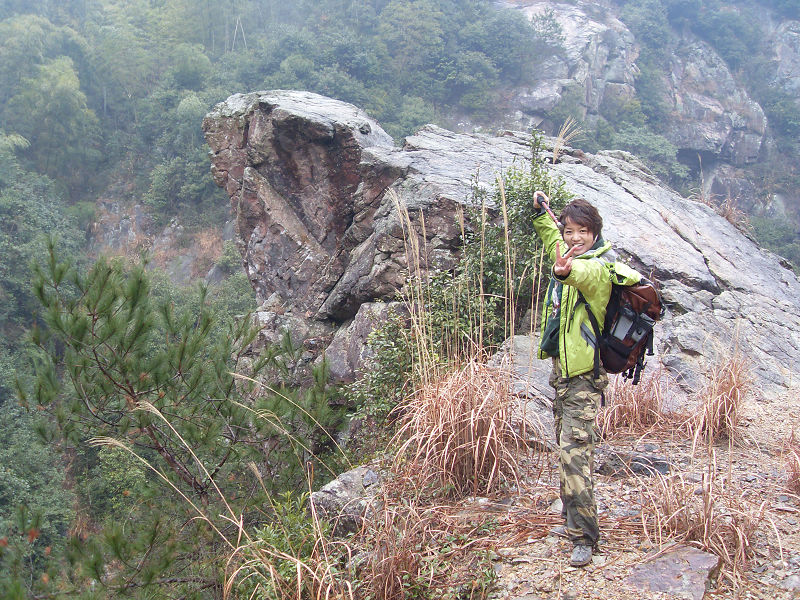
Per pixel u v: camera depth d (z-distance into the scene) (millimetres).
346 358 8898
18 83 55375
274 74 54938
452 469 4086
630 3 75875
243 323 7445
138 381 6242
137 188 51344
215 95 53062
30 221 39500
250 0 67812
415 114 55188
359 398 7023
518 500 3973
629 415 5102
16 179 44094
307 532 3840
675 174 56750
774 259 11234
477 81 61219
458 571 3363
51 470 19484
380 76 59812
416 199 8914
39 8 65625
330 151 12312
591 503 3199
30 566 4738
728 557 3156
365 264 9445
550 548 3414
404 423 4645
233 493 6969
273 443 6852
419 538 3541
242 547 3605
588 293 3139
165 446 6973
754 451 4660
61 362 6191
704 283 8500
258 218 13047
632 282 3139
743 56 72688
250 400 7453
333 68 56031
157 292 35375
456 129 59688
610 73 66312
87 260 43000
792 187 63031
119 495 14547
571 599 2992
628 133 58625
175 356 6391
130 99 58500
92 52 59125
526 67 62469
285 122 12164
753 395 5867
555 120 60062
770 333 7633
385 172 10430
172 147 52250
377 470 4590
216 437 6461
